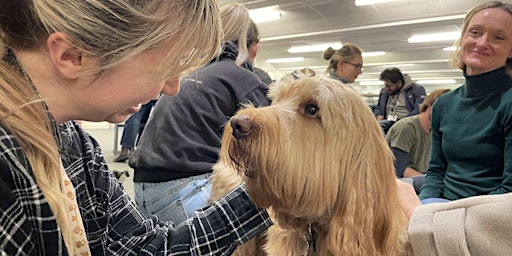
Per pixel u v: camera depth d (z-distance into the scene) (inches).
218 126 69.2
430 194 76.7
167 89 32.1
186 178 67.9
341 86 46.4
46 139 24.5
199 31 28.1
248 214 42.8
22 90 23.8
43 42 24.4
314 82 46.3
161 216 67.4
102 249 37.5
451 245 35.6
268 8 390.3
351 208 43.8
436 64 646.5
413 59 613.6
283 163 42.8
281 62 715.4
